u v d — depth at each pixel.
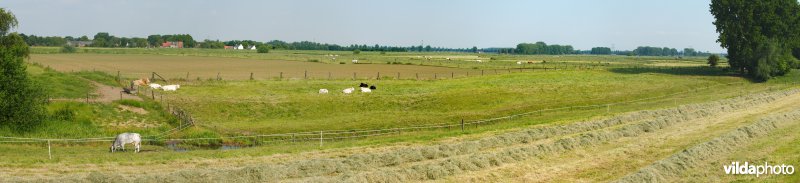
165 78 76.44
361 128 43.50
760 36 87.50
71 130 39.09
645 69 102.12
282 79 75.12
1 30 62.50
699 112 44.75
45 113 39.47
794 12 90.56
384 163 27.25
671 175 25.31
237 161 27.78
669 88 73.44
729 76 91.00
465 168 25.91
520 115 49.69
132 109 46.47
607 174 25.58
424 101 57.53
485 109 54.28
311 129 42.91
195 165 26.64
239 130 41.81
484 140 32.53
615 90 69.69
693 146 29.92
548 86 70.88
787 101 54.69
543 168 26.59
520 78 80.62
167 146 36.09
